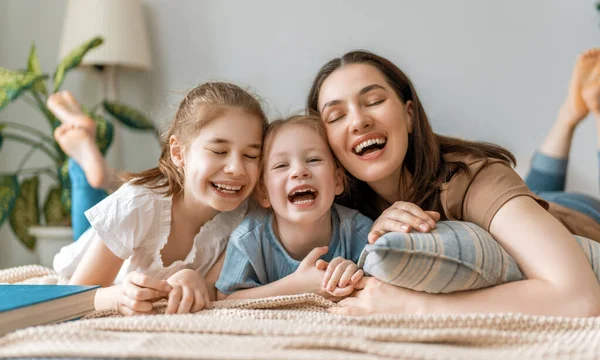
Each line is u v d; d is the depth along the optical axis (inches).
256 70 94.6
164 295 33.4
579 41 84.3
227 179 38.9
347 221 41.4
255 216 41.6
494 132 87.0
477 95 87.4
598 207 60.1
